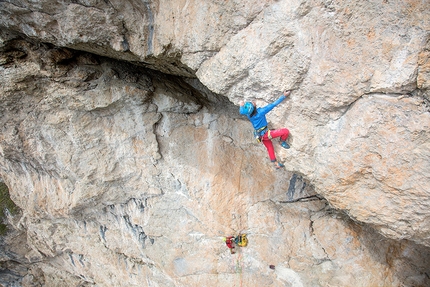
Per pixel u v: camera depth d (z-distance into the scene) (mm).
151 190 10055
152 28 6480
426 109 4469
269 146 6082
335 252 8492
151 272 12117
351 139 5184
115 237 12000
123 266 12867
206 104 9734
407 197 5105
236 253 9922
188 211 9969
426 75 4254
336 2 4445
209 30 5637
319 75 5020
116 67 8711
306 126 5676
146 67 9023
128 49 7059
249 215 9438
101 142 9320
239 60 5598
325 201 8781
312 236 8812
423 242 5648
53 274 16875
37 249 15164
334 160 5527
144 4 6047
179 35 6082
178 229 10344
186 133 9578
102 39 6797
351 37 4582
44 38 6988
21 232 15617
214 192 9477
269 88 5598
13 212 14773
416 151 4707
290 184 9070
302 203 9008
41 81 8016
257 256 9695
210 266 10383
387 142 4883
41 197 11531
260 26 5160
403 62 4367
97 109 8695
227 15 5328
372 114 4852
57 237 13305
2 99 8109
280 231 9188
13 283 18125
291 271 9273
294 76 5227
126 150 9492
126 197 10555
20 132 9102
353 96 4949
